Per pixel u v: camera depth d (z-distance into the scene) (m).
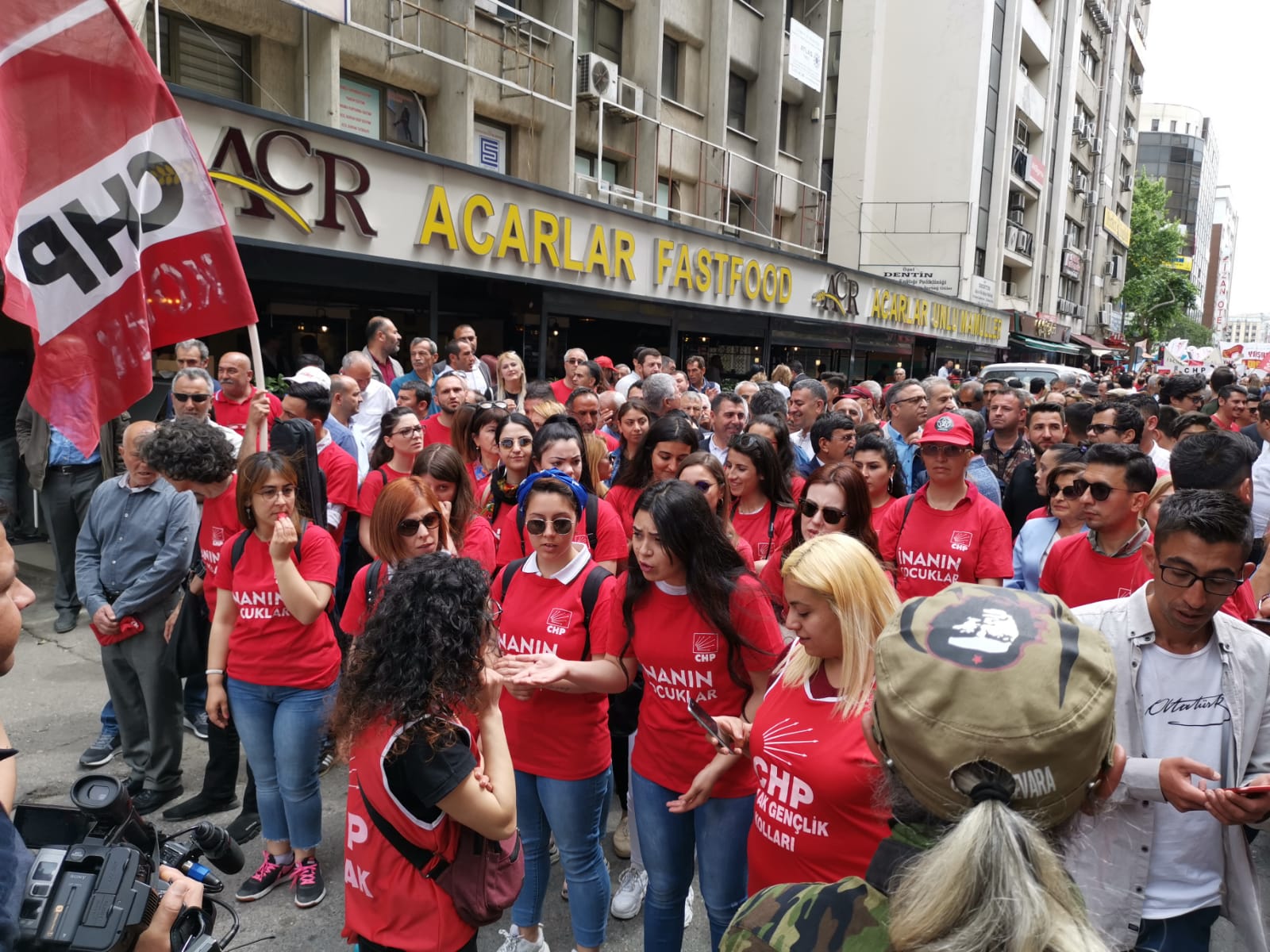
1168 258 62.38
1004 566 3.88
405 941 1.90
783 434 4.75
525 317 11.19
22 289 3.30
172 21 8.05
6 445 7.62
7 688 5.09
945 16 26.59
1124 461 3.11
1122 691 2.20
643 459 4.44
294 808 3.27
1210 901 2.13
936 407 6.69
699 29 16.17
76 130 3.50
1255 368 48.81
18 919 1.32
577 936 2.84
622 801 3.66
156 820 3.79
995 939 0.93
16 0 3.38
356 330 9.23
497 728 2.03
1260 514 5.27
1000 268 30.22
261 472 3.12
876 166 27.61
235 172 7.15
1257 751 2.11
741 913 1.30
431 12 9.78
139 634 3.81
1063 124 37.22
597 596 2.74
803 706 1.98
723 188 16.52
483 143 11.84
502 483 4.46
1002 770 1.00
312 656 3.24
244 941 3.05
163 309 3.88
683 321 13.90
